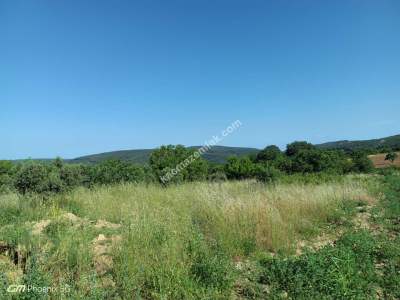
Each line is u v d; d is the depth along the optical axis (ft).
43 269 16.99
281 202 35.35
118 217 29.04
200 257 19.53
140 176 57.88
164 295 15.80
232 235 24.71
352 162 100.78
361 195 46.70
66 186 42.55
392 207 41.16
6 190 39.55
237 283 18.84
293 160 85.61
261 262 21.47
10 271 16.93
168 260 18.56
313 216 34.88
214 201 32.01
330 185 51.37
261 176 66.49
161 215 26.68
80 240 20.34
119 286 16.58
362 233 26.61
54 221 23.67
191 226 24.39
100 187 46.80
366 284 18.56
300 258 20.04
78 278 17.04
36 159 45.14
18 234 20.16
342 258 20.18
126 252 19.01
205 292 16.55
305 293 16.81
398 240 27.20
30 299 14.43
